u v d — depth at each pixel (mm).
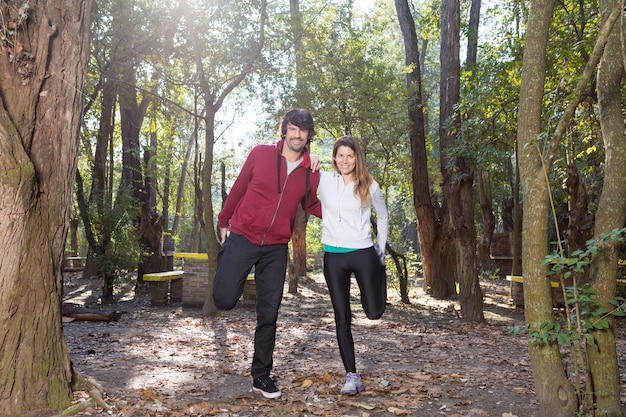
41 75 3500
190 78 12219
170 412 3617
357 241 4188
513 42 10844
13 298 3336
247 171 4016
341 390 4199
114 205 12750
